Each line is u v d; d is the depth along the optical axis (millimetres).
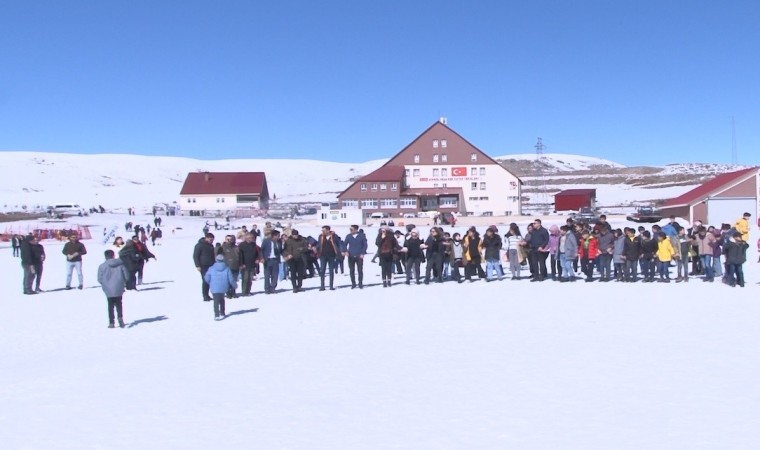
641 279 22953
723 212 58688
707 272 21797
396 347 12234
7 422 8375
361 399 8891
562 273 25375
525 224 72875
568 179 169750
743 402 8242
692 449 6750
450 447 7027
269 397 9148
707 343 11711
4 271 32875
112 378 10531
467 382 9570
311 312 17031
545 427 7539
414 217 87000
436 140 95625
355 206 93625
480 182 94750
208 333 14430
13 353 12844
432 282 23938
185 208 112938
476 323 14562
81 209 102125
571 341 12234
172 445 7371
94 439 7645
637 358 10695
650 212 72562
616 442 7008
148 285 24828
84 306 19234
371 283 24281
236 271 20453
